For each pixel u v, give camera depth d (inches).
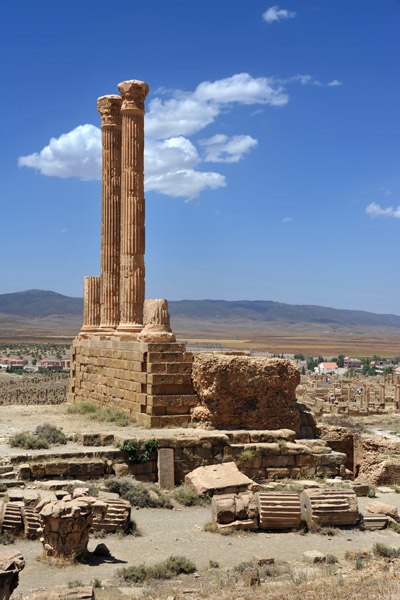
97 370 1524.4
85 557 683.4
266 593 569.9
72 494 834.8
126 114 1446.9
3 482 880.3
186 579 640.4
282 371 1196.5
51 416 1419.8
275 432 1139.9
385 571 634.2
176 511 914.7
